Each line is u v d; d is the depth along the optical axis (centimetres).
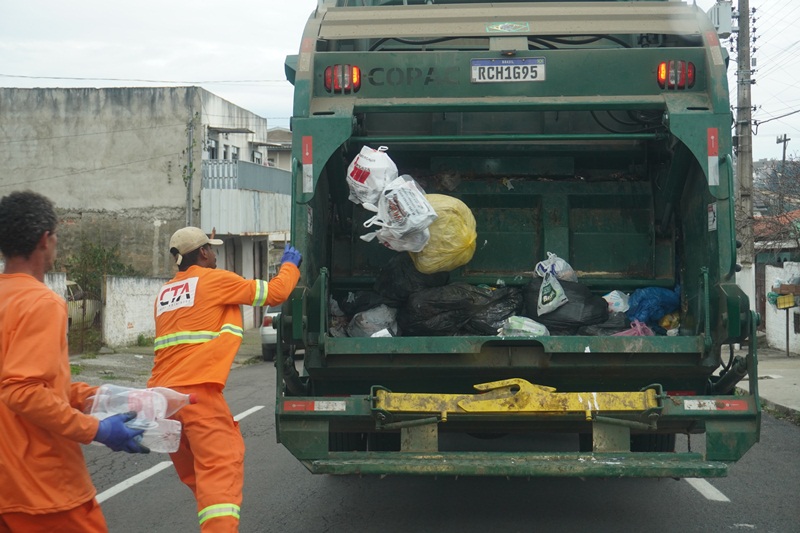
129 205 3003
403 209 580
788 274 2236
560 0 727
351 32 611
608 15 617
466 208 617
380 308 627
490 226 701
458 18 618
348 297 682
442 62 595
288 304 536
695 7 628
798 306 2003
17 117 3030
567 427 553
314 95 593
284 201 3522
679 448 853
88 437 315
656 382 571
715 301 549
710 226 581
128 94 2995
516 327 579
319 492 702
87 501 325
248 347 2508
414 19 617
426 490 709
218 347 468
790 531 581
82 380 1575
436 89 595
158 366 474
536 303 616
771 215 2830
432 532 582
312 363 553
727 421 521
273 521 614
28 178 3031
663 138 624
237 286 480
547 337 534
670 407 522
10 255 324
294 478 754
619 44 714
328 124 573
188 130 2970
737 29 2173
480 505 658
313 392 590
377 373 562
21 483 310
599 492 698
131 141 3000
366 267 696
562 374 560
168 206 2986
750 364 525
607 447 526
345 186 666
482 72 595
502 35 604
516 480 739
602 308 620
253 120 3734
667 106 578
